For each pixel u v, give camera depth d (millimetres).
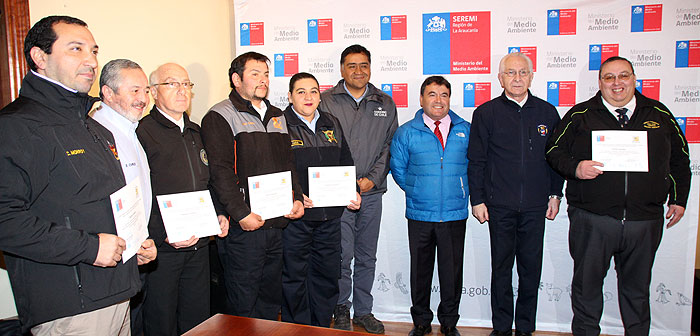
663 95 2711
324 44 2951
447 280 2643
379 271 3055
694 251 2732
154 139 1902
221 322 1494
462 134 2621
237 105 2143
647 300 2393
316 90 2418
